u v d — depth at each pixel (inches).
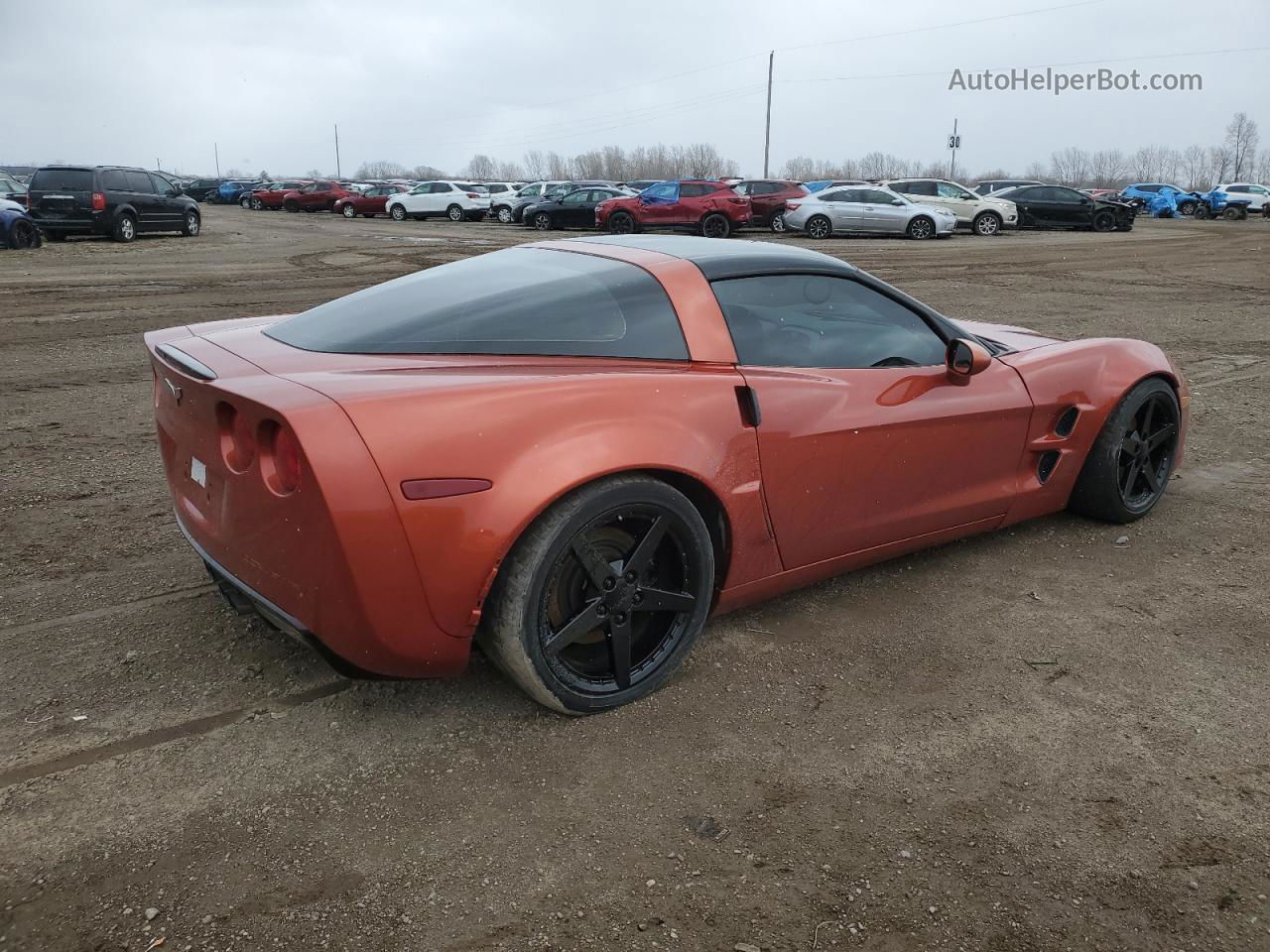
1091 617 135.0
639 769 99.0
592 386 101.6
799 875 84.4
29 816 90.0
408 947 75.7
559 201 1090.1
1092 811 93.4
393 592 90.6
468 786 95.7
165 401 110.7
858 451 125.5
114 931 76.9
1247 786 97.6
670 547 110.3
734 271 121.6
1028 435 150.1
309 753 100.8
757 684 115.8
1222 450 221.0
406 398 91.2
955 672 119.3
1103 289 543.2
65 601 135.7
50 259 644.1
